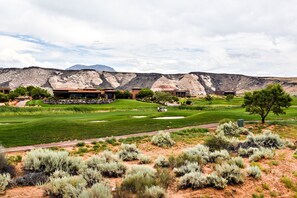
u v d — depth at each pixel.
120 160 17.94
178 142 27.06
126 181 12.26
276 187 13.64
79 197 10.06
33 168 14.34
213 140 23.61
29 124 31.81
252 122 42.12
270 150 20.80
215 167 15.63
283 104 40.81
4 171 13.78
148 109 81.31
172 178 13.91
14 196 11.07
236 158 17.11
